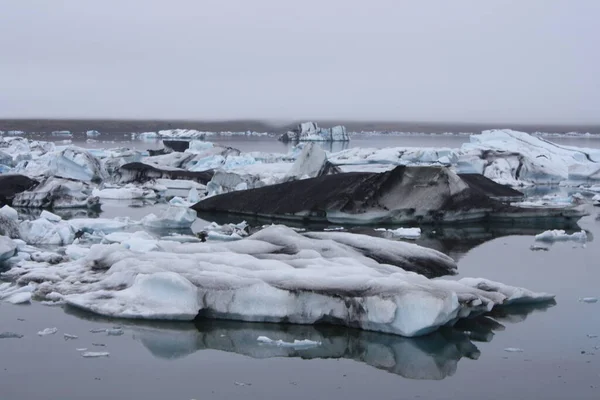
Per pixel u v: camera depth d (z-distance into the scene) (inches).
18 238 707.4
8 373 371.2
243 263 515.8
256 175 1279.5
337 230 858.1
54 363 386.6
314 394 352.2
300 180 1004.6
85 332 437.4
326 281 469.1
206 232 818.8
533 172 1630.2
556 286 574.6
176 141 2116.1
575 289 564.7
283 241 590.9
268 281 475.5
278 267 506.6
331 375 379.2
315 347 420.5
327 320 456.4
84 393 347.3
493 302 485.7
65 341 421.1
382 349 418.3
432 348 420.5
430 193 923.4
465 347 422.3
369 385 365.4
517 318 482.0
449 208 919.7
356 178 951.0
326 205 912.3
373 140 4247.0
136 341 425.1
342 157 1705.2
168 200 1216.2
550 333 448.5
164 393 349.1
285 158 1753.2
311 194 949.2
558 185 1625.2
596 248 764.0
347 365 394.6
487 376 378.3
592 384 366.3
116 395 345.4
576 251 745.0
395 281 458.0
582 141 4220.0
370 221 908.0
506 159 1657.2
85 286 512.4
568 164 1787.6
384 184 930.7
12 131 4439.0
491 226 930.7
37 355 398.0
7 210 733.3
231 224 882.8
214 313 464.8
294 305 456.4
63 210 1055.6
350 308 449.4
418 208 912.3
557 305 514.9
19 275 563.2
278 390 356.8
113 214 1011.9
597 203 1228.5
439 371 385.1
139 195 1227.9
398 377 377.1
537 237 824.3
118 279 505.4
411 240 810.8
